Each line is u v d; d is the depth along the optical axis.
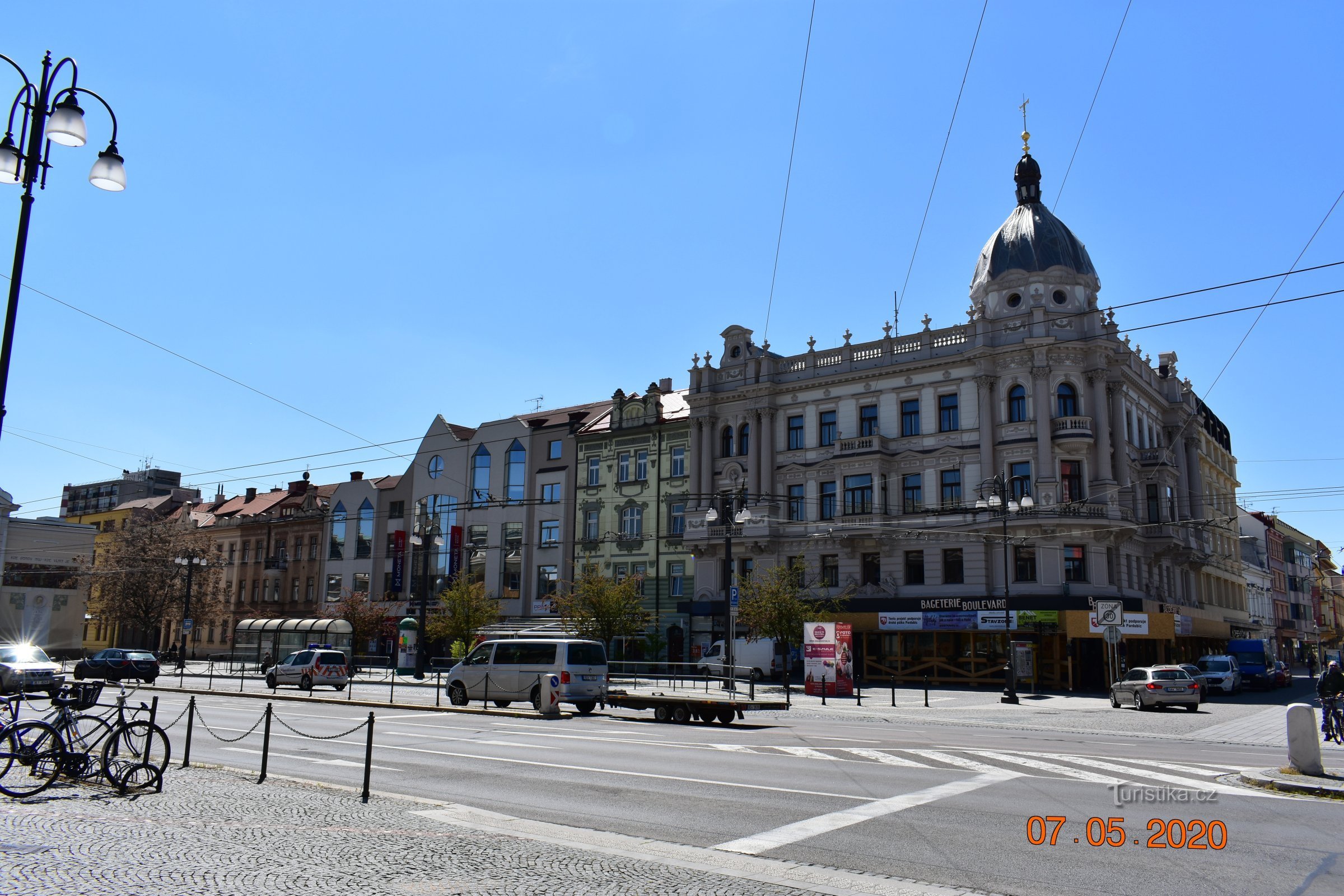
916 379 49.31
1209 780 14.06
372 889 7.46
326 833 9.52
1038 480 44.56
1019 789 13.04
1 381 12.52
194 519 85.06
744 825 10.56
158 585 68.81
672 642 55.06
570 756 16.72
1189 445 59.69
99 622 84.06
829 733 21.97
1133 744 20.23
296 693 37.09
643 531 57.56
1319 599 113.12
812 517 50.97
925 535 47.56
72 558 75.81
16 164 12.82
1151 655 48.94
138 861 8.19
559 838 9.56
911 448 48.94
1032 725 26.16
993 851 9.36
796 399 52.94
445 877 7.88
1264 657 50.69
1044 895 7.85
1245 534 90.19
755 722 25.31
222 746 17.97
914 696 38.81
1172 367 60.06
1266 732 24.02
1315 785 12.82
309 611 73.25
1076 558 44.66
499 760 16.12
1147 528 50.81
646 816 11.07
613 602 48.06
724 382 55.81
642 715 27.38
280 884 7.54
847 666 37.50
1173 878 8.38
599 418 62.78
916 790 12.92
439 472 68.12
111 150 13.74
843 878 8.21
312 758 16.31
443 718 25.45
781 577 45.69
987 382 46.91
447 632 53.28
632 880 7.95
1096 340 45.97
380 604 65.50
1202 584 61.72
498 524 63.91
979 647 45.72
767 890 7.77
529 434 63.94
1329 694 20.66
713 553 53.44
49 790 11.75
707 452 54.94
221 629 79.62
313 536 74.62
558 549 61.03
